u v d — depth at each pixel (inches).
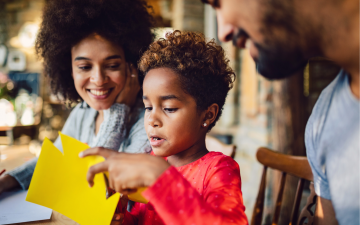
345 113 17.0
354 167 16.8
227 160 24.6
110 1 33.3
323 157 19.5
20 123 174.6
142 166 17.5
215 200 19.7
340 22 13.7
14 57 191.5
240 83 122.8
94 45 32.9
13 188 35.8
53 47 35.5
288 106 72.8
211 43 28.5
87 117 42.9
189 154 26.0
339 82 18.2
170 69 23.4
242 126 119.0
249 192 85.7
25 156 54.4
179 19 145.3
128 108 36.4
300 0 13.4
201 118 24.5
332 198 18.5
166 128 23.0
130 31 34.6
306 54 15.6
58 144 43.6
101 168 18.5
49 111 185.2
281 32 14.7
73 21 32.1
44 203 23.2
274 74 17.1
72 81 41.7
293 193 68.7
